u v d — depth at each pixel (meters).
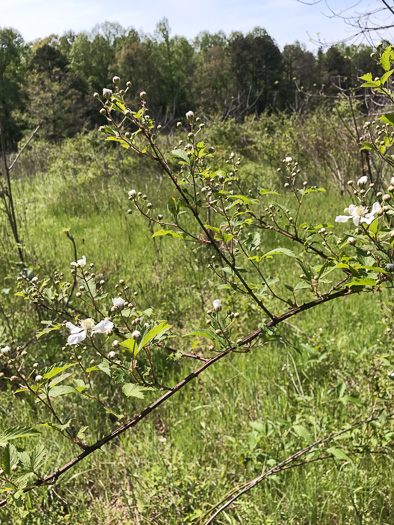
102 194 10.32
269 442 2.72
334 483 2.41
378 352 3.13
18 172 16.75
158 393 3.32
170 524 2.31
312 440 2.44
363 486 2.37
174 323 4.44
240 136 13.05
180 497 2.45
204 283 5.07
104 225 8.27
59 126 32.34
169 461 2.73
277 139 11.77
